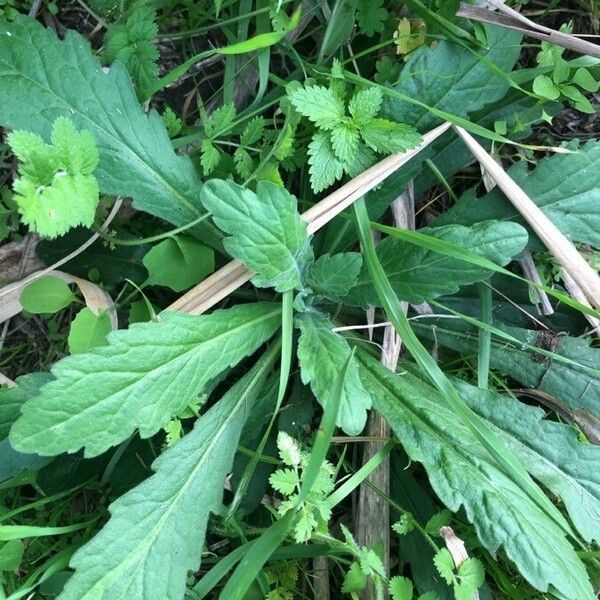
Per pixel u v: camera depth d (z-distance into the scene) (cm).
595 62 28
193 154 29
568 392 29
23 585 25
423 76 27
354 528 29
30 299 27
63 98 24
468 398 28
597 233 27
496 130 29
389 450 27
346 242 29
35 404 21
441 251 25
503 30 27
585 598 23
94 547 23
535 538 24
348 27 28
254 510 30
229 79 28
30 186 19
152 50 26
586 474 26
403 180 27
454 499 24
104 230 28
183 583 24
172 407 24
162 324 24
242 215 23
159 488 24
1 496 29
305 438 30
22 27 23
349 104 26
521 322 31
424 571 28
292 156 28
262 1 28
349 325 31
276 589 26
